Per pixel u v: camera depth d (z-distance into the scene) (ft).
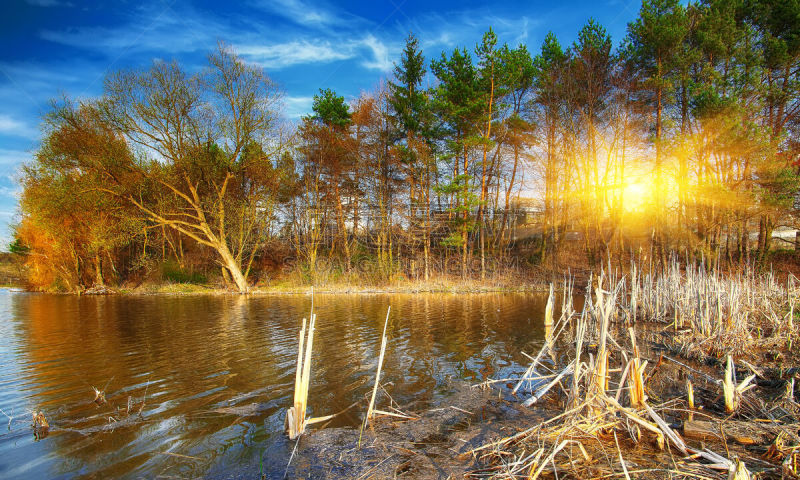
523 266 92.02
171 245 104.27
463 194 81.82
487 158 90.07
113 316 49.85
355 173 93.61
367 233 96.78
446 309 51.90
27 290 110.22
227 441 15.07
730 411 15.70
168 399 19.70
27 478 12.53
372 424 16.55
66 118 75.77
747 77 59.62
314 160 95.96
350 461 13.34
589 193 84.64
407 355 27.81
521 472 11.60
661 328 33.83
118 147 78.13
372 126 87.66
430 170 85.51
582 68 82.99
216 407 18.62
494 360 26.35
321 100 91.81
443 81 87.40
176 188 87.10
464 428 15.90
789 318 27.71
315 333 36.24
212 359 27.37
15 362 27.14
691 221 70.74
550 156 90.53
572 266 87.40
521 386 21.16
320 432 15.83
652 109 73.61
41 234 92.58
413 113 86.69
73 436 15.60
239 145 81.97
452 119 84.58
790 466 11.08
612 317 37.04
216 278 95.35
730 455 12.30
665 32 65.72
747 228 66.80
